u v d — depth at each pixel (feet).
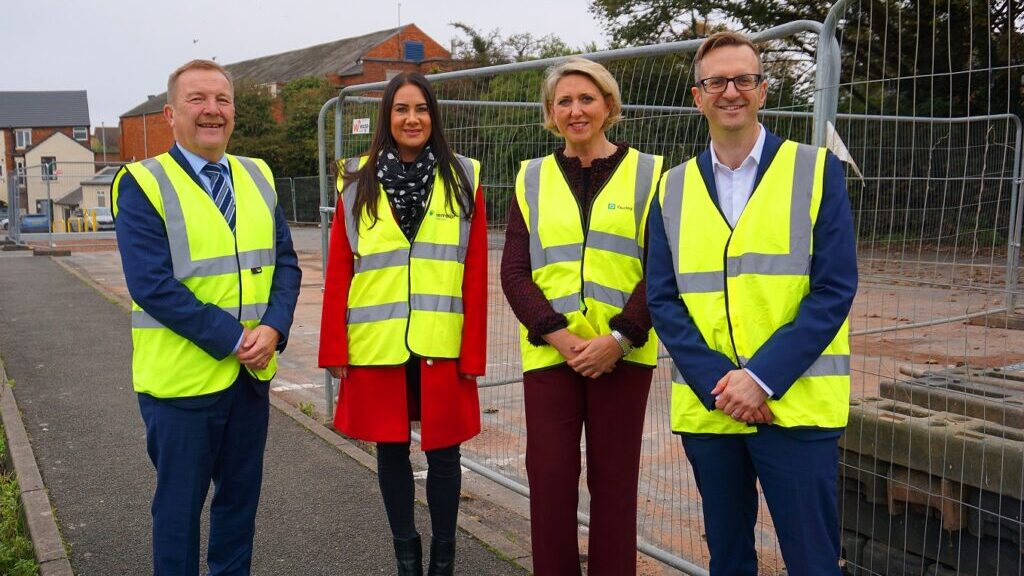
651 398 18.12
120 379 23.18
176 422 9.56
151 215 9.39
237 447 10.22
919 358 21.97
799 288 7.93
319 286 48.80
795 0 69.62
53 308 36.88
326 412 19.92
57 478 15.34
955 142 10.17
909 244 9.68
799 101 10.94
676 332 8.34
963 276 9.86
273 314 10.13
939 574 9.34
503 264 10.36
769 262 7.98
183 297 9.33
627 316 9.50
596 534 10.00
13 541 12.62
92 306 37.45
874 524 10.04
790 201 7.98
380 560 12.14
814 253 7.91
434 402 10.81
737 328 8.07
